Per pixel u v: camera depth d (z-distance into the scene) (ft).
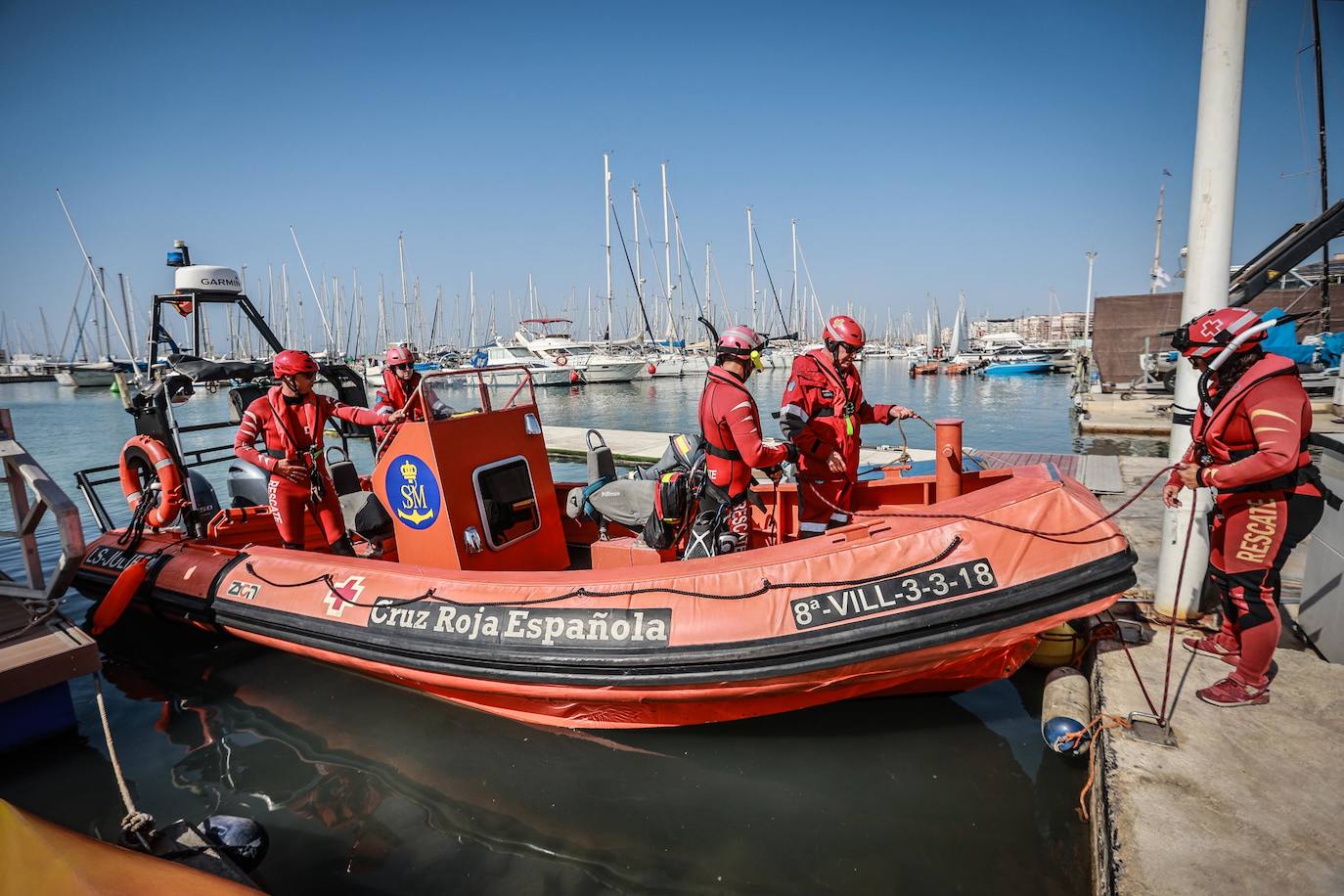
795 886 8.45
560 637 10.74
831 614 9.83
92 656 12.31
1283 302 61.98
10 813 7.21
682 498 12.36
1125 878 6.88
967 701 11.94
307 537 18.01
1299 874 6.77
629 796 10.29
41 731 12.23
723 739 11.43
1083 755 10.25
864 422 12.85
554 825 9.78
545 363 131.13
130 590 15.15
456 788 10.67
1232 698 9.41
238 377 17.67
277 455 14.96
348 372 18.79
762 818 9.71
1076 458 31.09
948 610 9.57
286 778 11.12
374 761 11.46
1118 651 11.09
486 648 11.10
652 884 8.59
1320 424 28.86
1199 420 9.59
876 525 10.52
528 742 11.73
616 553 14.48
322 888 8.73
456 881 8.78
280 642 13.52
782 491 14.19
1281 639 11.32
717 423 11.51
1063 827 9.18
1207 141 10.66
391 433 14.35
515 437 14.61
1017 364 142.92
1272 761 8.36
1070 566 9.55
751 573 10.35
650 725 11.30
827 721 11.64
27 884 6.51
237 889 6.57
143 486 18.17
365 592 12.71
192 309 18.15
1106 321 72.64
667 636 10.24
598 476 16.12
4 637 12.55
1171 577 11.88
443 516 13.24
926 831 9.27
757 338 11.57
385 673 12.39
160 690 14.12
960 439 12.38
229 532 17.03
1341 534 10.18
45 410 89.71
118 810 10.55
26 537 13.44
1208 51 10.54
